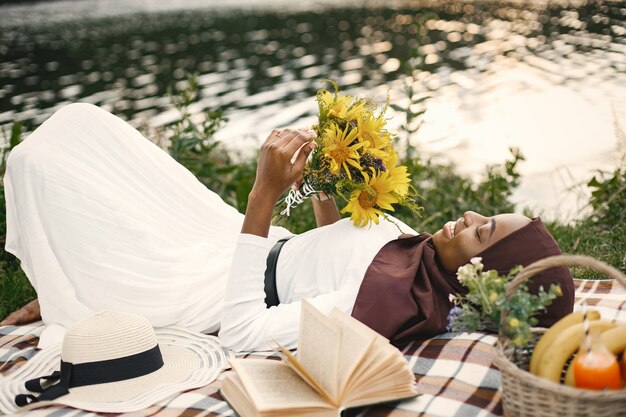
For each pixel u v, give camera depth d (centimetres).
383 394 237
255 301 296
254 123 959
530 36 1549
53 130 333
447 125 902
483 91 1081
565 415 208
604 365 206
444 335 295
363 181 302
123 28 2139
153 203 351
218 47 1711
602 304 339
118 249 322
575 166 703
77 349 267
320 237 314
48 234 317
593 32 1520
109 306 321
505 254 283
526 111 938
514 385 218
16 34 1991
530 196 630
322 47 1664
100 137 343
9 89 1191
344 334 249
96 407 255
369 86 1184
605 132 805
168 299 324
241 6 2847
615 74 1106
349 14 2408
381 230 316
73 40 1866
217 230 368
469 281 235
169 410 257
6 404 262
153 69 1400
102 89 1195
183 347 309
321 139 297
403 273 290
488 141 816
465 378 262
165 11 2681
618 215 482
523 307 224
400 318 281
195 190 371
